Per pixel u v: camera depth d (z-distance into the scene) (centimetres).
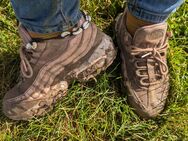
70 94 80
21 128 79
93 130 79
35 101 74
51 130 78
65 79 76
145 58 75
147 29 70
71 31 70
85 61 73
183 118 80
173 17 88
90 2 89
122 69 80
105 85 81
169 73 84
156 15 68
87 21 71
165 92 79
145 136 79
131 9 70
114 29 86
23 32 69
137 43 74
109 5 89
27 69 73
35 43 69
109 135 79
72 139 78
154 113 78
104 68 77
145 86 77
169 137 79
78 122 79
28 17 63
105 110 80
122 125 78
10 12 88
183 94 82
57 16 63
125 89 80
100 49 73
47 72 73
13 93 75
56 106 79
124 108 80
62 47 71
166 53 81
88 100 80
